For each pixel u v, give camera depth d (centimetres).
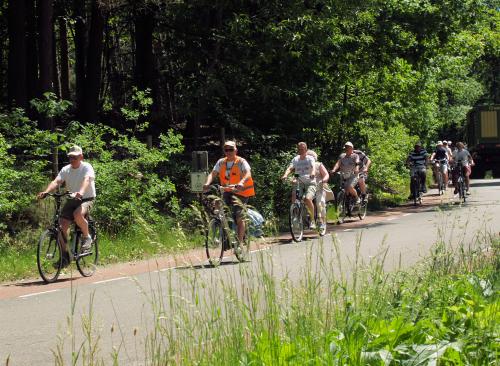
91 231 1398
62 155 1980
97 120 2873
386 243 1591
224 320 563
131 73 3706
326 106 2752
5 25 3306
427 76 3030
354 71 2888
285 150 2638
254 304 570
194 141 2656
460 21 2823
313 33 2539
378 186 3150
